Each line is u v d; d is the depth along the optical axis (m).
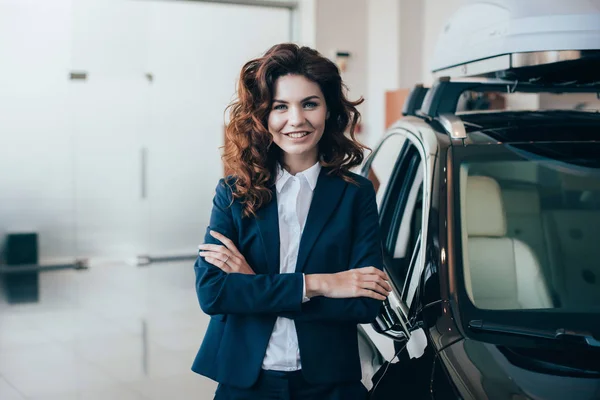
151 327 5.16
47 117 7.94
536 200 2.14
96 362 4.32
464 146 2.12
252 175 1.64
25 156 7.89
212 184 8.60
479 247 1.97
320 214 1.66
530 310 1.81
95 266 8.01
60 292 6.47
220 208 1.70
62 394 3.76
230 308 1.58
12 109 7.80
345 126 1.73
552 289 2.01
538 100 6.23
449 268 1.84
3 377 4.04
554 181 2.12
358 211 1.71
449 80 2.38
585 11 2.08
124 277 7.27
